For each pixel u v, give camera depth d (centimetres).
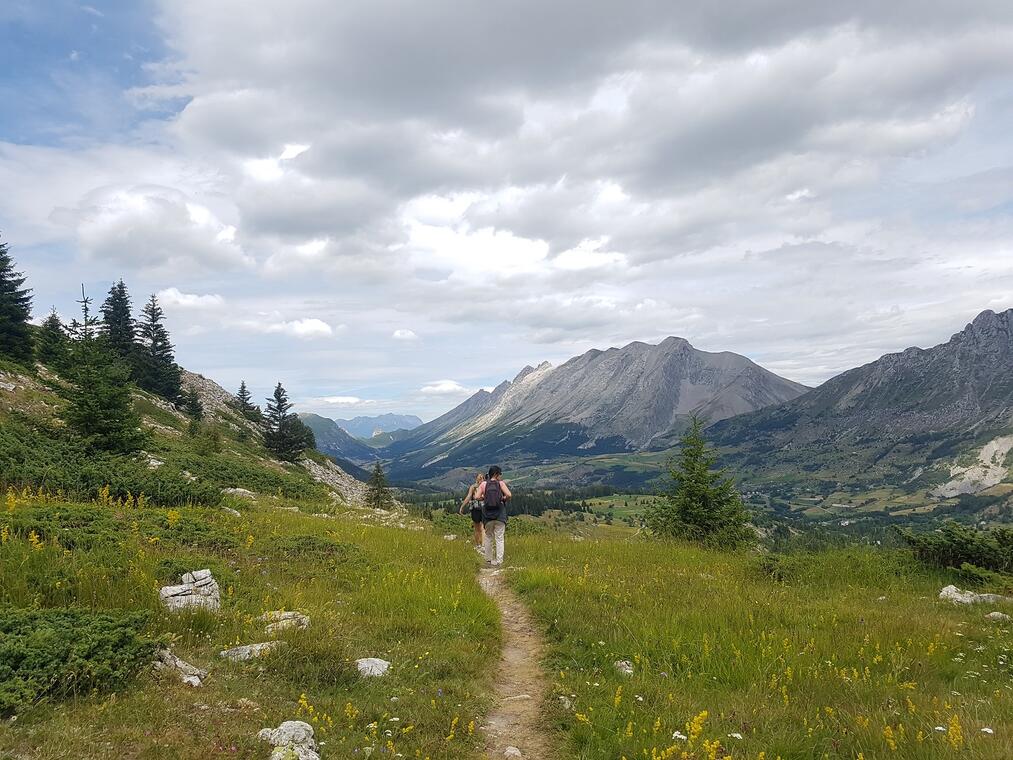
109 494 1638
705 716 614
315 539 1428
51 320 5728
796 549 1742
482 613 1044
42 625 601
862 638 916
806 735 597
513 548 1911
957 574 1477
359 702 642
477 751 581
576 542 2122
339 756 519
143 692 561
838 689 731
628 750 562
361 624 931
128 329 6938
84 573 829
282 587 1070
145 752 459
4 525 957
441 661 792
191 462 3045
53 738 451
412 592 1116
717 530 2270
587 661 847
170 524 1262
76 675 536
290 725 535
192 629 773
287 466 6322
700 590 1277
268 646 736
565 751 583
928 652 852
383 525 2348
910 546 1634
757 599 1201
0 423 2317
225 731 514
